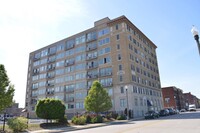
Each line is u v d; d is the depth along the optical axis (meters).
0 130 17.78
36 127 21.14
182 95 116.06
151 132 14.17
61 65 68.31
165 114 45.44
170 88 98.19
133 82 49.97
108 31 56.03
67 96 63.28
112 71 52.22
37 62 79.50
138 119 36.72
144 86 57.00
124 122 29.30
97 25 59.47
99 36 58.03
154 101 63.00
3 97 18.50
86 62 60.03
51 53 73.38
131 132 14.42
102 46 56.41
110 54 53.88
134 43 56.28
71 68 64.38
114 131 15.87
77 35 65.31
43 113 23.72
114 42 53.75
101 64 55.28
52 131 18.23
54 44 73.62
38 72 77.19
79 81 60.59
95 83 35.44
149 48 68.88
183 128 16.25
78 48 63.78
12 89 19.45
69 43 67.81
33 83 78.56
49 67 73.25
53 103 24.33
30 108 76.12
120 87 49.59
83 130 19.06
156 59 74.06
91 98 34.31
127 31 53.25
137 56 56.59
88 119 30.23
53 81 70.00
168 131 14.50
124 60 50.56
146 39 66.69
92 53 58.94
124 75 49.69
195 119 26.91
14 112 100.56
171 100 96.31
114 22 54.62
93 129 19.59
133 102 47.62
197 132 13.27
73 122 26.84
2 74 19.05
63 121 25.34
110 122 29.64
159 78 73.06
